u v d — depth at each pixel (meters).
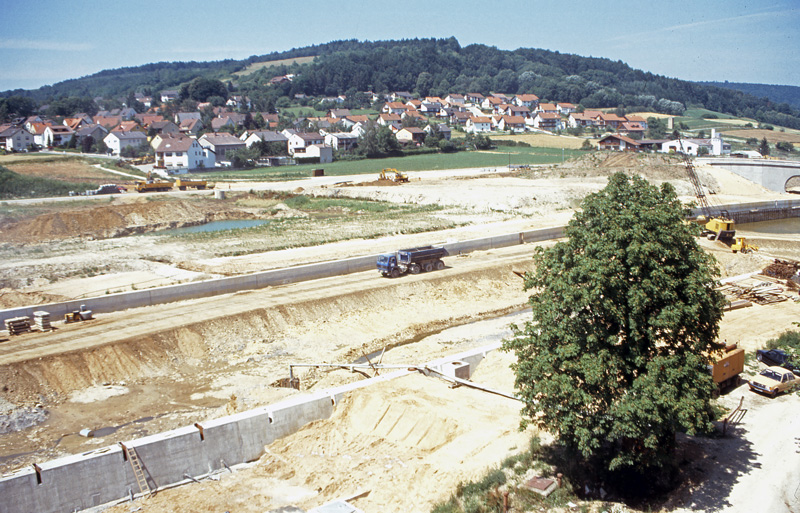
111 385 36.31
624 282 23.58
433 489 24.03
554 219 81.88
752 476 25.36
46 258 59.97
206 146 158.50
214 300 48.03
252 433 29.44
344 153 174.38
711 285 26.16
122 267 56.88
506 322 48.72
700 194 97.31
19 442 30.14
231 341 42.22
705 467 26.14
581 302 23.45
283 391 34.81
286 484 26.23
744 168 114.62
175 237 71.62
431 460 25.95
